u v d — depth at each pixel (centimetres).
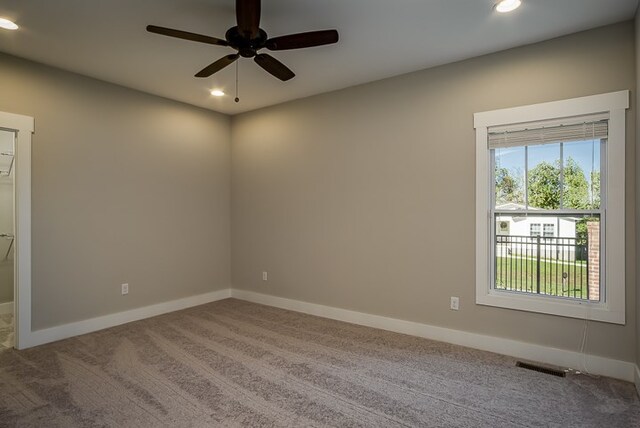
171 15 260
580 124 288
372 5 248
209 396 245
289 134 461
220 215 511
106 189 389
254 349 327
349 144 408
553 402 239
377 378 272
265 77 378
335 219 420
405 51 319
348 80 387
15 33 284
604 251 285
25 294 330
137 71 360
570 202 298
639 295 251
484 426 213
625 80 269
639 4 242
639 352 249
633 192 266
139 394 247
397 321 375
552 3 245
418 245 362
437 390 254
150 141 429
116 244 398
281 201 469
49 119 346
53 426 211
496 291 332
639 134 248
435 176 352
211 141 498
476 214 330
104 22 269
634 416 223
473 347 332
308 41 234
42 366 290
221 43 237
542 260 311
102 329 382
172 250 452
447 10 254
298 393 249
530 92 305
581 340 287
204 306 474
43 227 343
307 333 371
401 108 372
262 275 489
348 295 411
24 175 330
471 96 333
